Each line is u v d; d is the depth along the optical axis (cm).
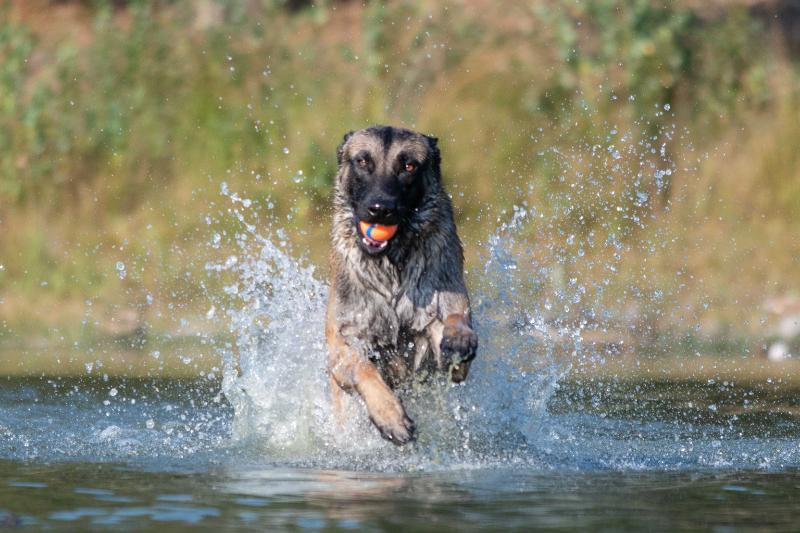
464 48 1931
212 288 1509
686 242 1596
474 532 516
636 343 1295
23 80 1912
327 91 1872
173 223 1666
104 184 1753
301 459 731
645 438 820
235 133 1786
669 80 1856
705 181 1708
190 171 1759
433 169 818
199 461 722
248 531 513
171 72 1894
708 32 1970
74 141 1811
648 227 1627
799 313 1402
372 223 764
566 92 1834
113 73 1900
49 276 1566
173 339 1347
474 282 1186
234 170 1748
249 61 1927
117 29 1992
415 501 586
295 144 1766
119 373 1128
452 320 786
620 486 640
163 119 1828
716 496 611
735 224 1642
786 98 1842
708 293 1471
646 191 1680
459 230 1630
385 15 2016
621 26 1920
